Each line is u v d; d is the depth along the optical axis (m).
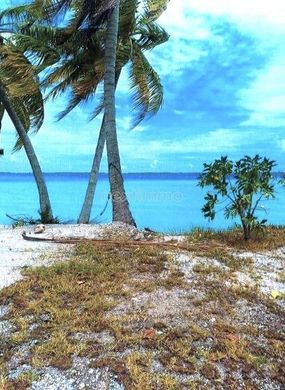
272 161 7.71
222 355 3.75
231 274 5.76
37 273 5.53
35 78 13.09
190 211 26.23
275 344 4.00
